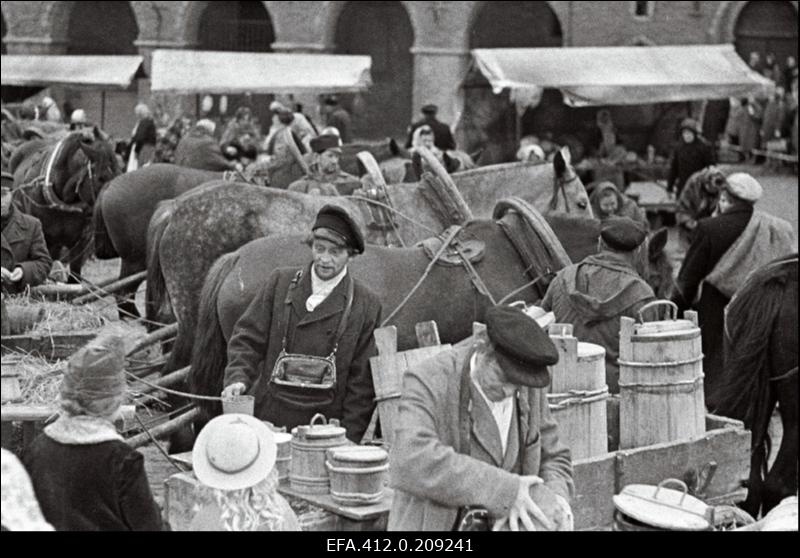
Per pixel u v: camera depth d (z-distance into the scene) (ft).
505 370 20.34
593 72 90.79
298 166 58.34
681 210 68.08
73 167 61.00
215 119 134.41
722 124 121.08
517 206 38.14
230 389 27.25
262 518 21.56
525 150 61.72
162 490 35.24
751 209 45.70
